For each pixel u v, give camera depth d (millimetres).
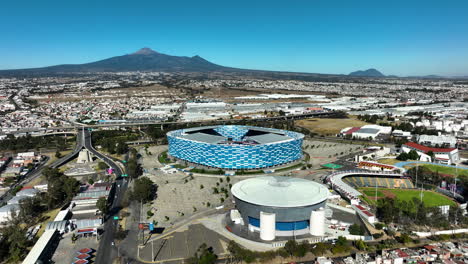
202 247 166750
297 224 191250
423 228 196625
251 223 197625
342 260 162750
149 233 193500
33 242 181375
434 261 160875
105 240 185250
